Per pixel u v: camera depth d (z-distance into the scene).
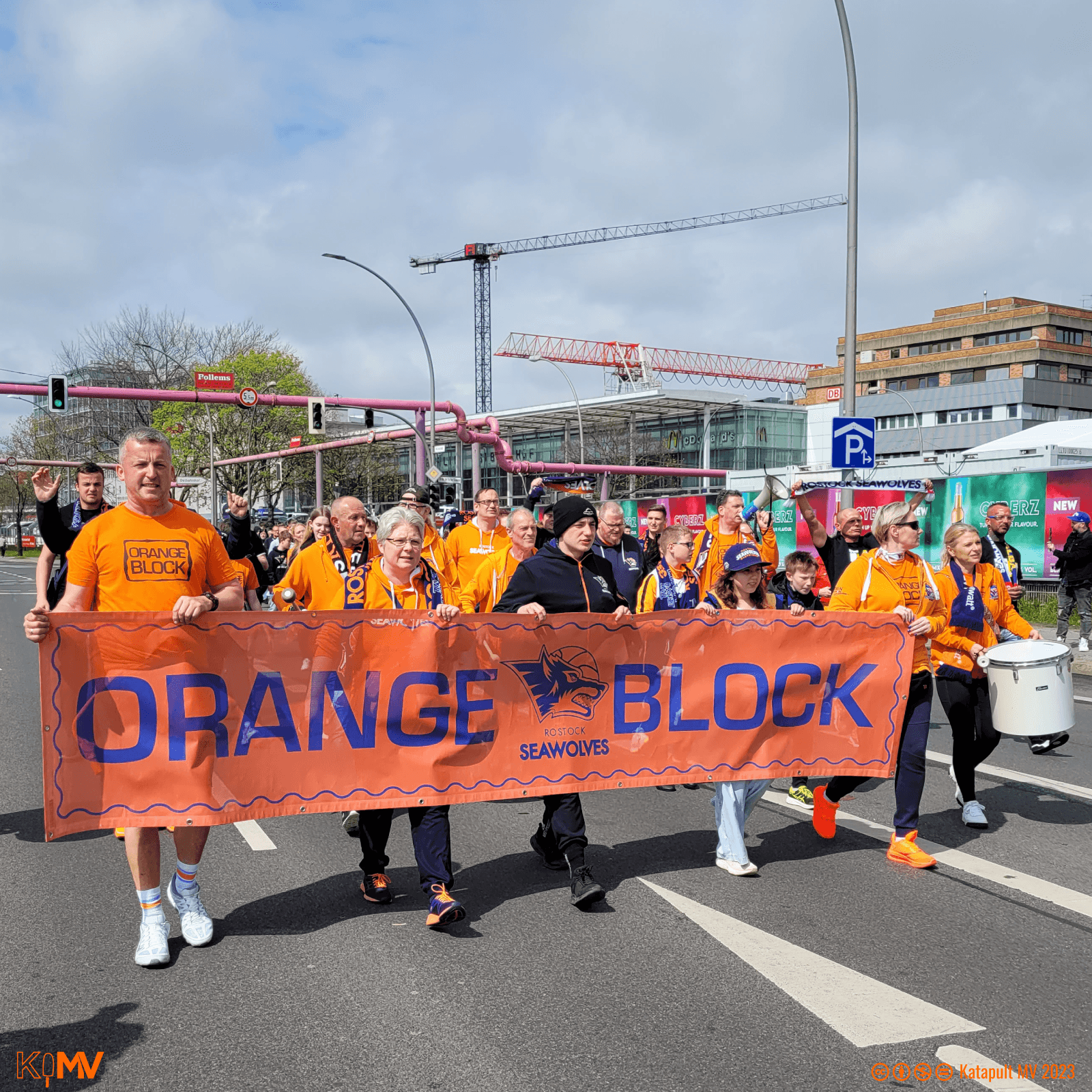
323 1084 3.08
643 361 93.50
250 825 6.14
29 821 6.17
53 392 25.73
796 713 5.32
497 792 4.78
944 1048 3.29
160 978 3.86
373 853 4.70
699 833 5.89
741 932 4.30
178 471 56.22
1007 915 4.50
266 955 4.08
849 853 5.45
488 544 8.29
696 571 7.52
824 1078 3.11
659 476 62.09
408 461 73.25
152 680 4.18
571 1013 3.55
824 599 6.96
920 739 5.31
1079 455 19.16
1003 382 78.12
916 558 5.55
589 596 4.97
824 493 22.39
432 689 4.66
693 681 5.17
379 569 4.98
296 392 56.47
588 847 5.58
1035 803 6.53
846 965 3.95
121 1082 3.10
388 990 3.73
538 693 4.88
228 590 4.33
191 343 56.41
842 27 14.47
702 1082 3.08
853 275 14.69
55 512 5.62
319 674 4.48
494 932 4.32
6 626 21.14
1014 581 8.96
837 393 90.75
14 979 3.86
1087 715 9.95
